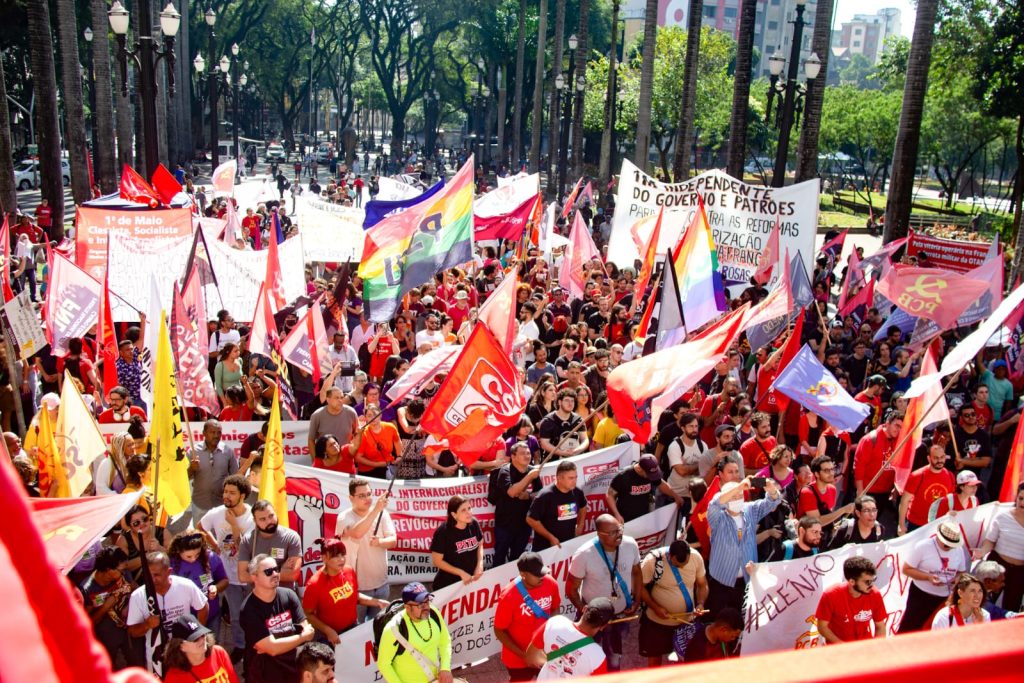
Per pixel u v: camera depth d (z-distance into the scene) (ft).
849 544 25.98
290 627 22.02
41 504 18.97
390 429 33.96
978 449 37.29
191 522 30.58
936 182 286.66
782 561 24.94
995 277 48.62
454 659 26.66
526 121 273.33
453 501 26.45
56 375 42.45
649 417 31.65
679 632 24.43
